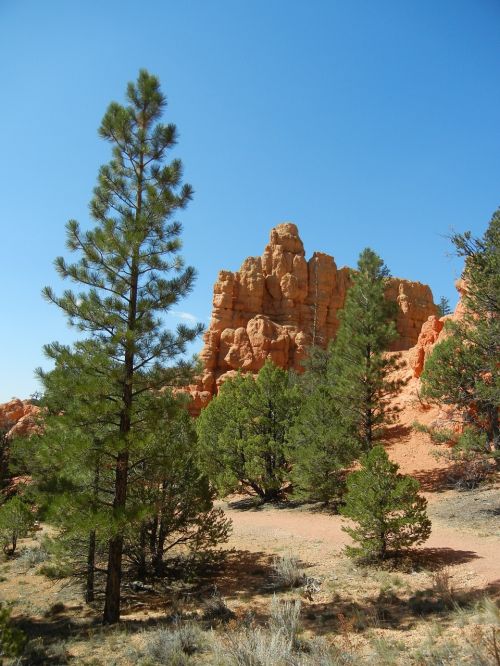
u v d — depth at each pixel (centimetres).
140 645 1019
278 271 6109
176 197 1423
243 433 3109
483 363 2234
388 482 1539
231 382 3444
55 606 1462
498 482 2445
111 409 1251
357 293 3131
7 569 1986
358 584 1352
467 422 2552
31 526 2289
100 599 1532
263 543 1997
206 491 1712
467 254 2100
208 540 1723
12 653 782
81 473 1362
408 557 1527
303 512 2633
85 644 1062
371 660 788
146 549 1675
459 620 937
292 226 6544
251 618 1073
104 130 1444
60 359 1231
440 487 2620
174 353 1361
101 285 1369
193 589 1525
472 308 2133
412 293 6925
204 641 991
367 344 2961
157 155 1500
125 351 1314
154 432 1323
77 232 1337
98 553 1579
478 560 1430
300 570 1527
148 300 1330
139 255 1349
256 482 3092
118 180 1418
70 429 1276
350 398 2947
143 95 1485
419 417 3519
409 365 4166
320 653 780
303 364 4472
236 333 5469
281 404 3073
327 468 2527
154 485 1611
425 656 781
